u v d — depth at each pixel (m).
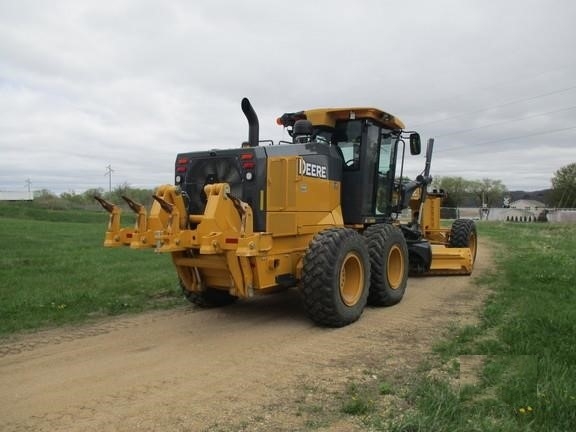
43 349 5.61
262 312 7.46
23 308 7.34
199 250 6.17
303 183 6.74
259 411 3.97
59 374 4.79
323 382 4.57
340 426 3.69
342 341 5.91
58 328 6.51
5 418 3.86
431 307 7.78
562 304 7.06
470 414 3.74
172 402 4.14
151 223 6.27
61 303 7.68
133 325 6.68
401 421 3.60
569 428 3.50
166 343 5.85
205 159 6.88
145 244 6.27
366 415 3.85
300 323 6.80
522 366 4.61
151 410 3.98
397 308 7.73
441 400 3.92
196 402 4.14
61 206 47.22
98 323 6.78
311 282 6.35
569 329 5.79
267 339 6.00
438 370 4.79
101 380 4.63
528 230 30.42
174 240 5.98
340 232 6.64
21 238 18.17
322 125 7.97
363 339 6.00
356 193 7.99
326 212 7.37
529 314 6.45
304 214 6.80
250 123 7.34
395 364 5.05
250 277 6.25
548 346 5.19
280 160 6.46
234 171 6.62
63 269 10.99
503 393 4.08
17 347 5.69
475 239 12.75
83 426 3.72
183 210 6.32
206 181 6.85
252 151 6.48
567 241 19.78
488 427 3.48
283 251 6.58
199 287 7.12
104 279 9.73
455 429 3.47
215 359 5.24
